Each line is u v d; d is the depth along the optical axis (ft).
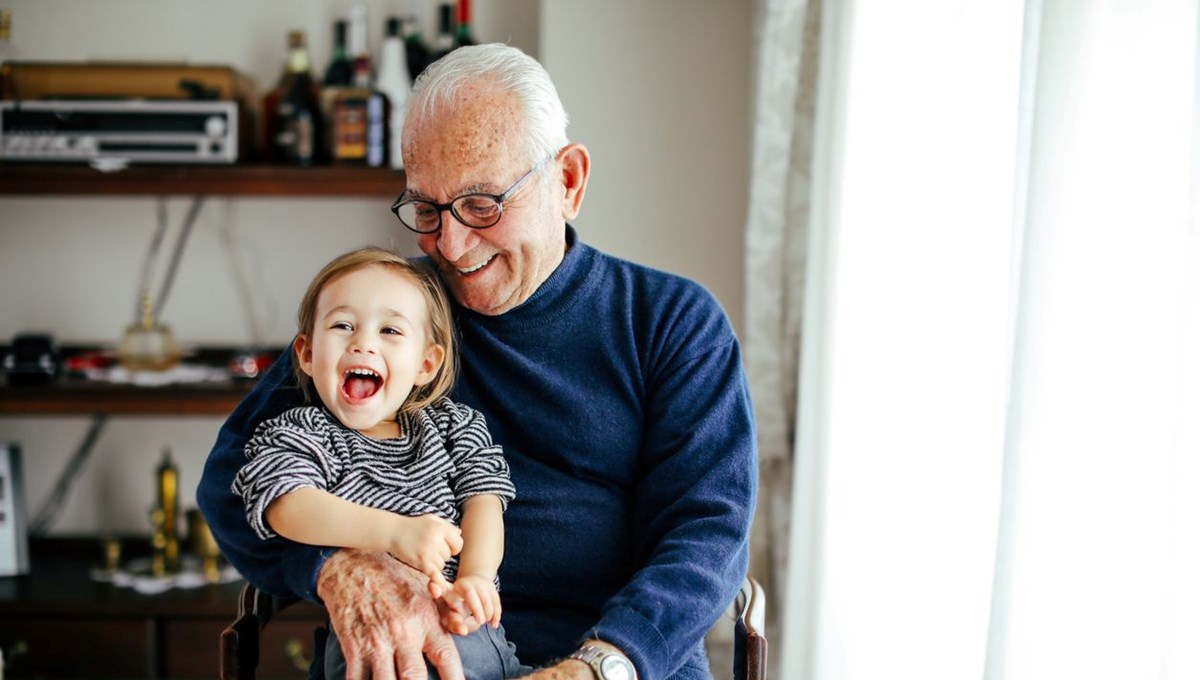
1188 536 3.59
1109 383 4.06
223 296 10.38
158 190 9.23
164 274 10.36
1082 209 4.13
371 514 4.21
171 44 10.21
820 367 7.29
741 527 4.61
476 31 10.14
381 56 9.93
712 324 5.14
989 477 5.16
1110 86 4.09
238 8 10.19
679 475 4.79
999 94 5.14
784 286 8.39
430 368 4.88
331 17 10.19
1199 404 3.58
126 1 10.18
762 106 8.19
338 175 9.20
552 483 4.99
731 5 9.37
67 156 9.11
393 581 4.19
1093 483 4.10
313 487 4.28
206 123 9.17
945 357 5.54
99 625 8.88
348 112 9.27
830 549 6.99
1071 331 4.16
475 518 4.49
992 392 5.15
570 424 5.00
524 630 4.81
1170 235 3.91
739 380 5.06
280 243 10.34
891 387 6.18
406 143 4.76
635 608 4.21
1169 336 3.91
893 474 6.10
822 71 7.52
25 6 10.14
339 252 10.34
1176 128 3.89
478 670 4.24
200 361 10.13
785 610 7.63
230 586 9.28
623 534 4.96
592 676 4.01
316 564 4.26
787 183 8.31
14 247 10.32
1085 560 4.13
